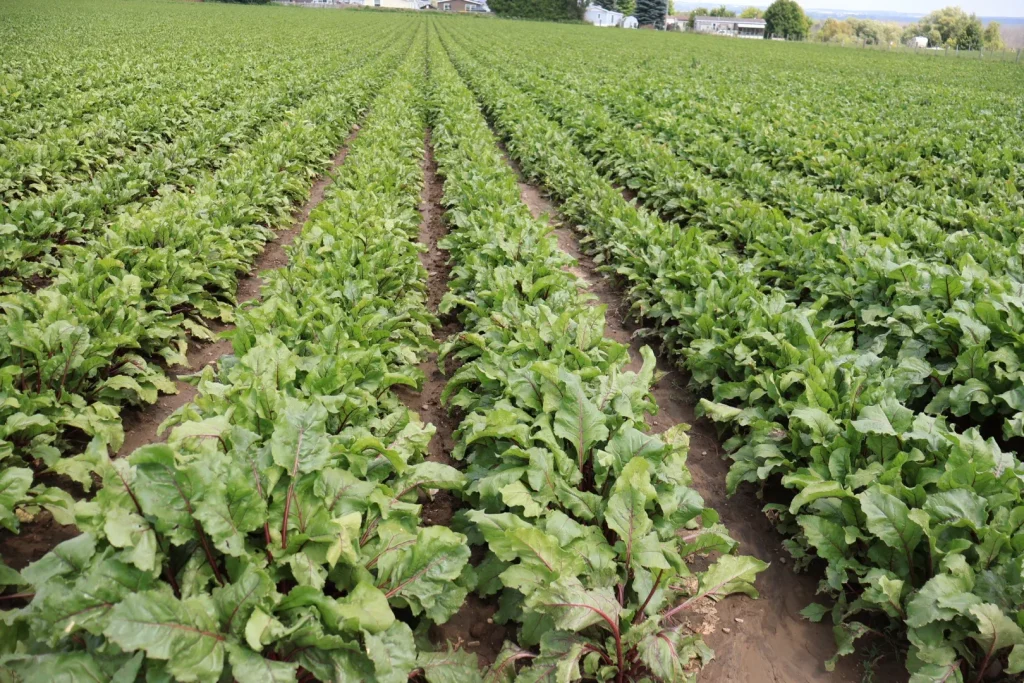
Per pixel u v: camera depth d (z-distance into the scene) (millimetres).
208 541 3623
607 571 4141
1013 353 6176
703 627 4711
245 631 3184
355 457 4496
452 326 9039
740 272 8672
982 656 3951
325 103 22141
